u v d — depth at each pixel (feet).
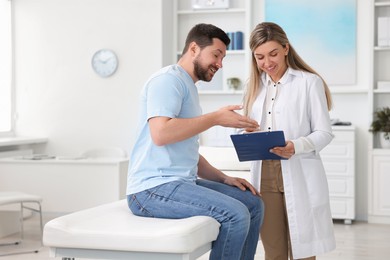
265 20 24.82
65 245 10.03
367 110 24.04
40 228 19.86
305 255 11.57
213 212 10.25
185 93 10.75
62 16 26.55
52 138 26.84
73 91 26.55
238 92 24.93
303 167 11.57
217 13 25.64
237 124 10.49
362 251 18.78
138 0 25.55
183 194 10.42
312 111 11.54
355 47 24.07
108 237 9.80
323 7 24.26
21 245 19.08
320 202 11.59
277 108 11.64
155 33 25.38
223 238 10.27
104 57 26.08
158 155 10.79
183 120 10.29
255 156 10.99
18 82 27.02
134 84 25.81
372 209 23.38
